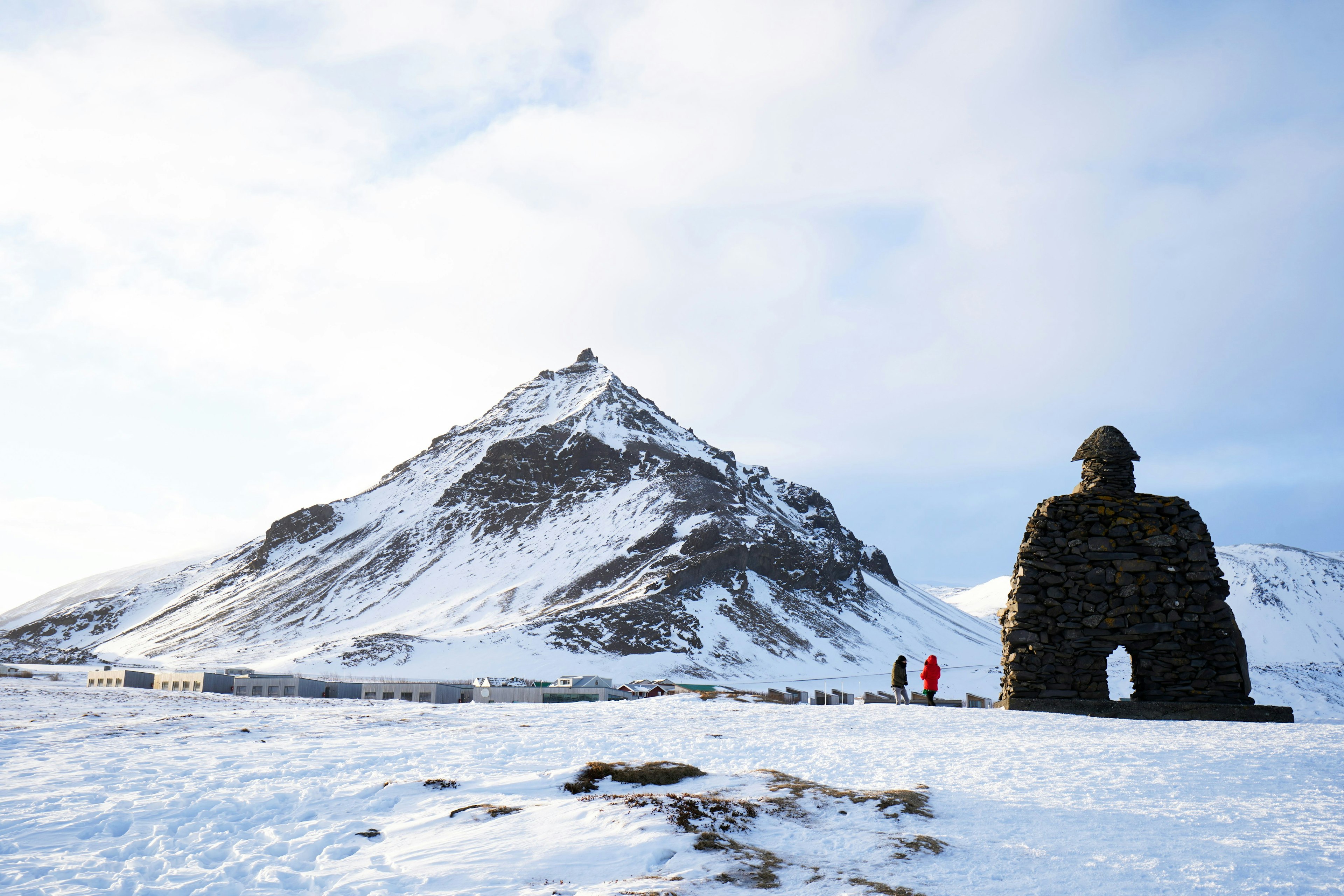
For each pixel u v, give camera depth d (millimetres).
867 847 10641
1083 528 29484
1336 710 113062
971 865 9969
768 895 9031
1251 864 10047
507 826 11609
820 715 26781
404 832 11805
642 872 9703
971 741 20016
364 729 23781
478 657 145375
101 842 11539
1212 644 27797
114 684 84938
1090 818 12086
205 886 9781
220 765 16875
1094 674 28266
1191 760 16656
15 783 15180
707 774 14969
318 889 9648
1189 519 29094
